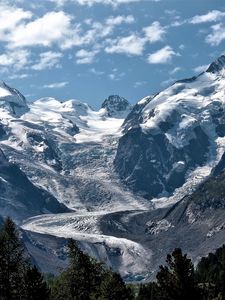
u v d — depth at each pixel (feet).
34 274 585.22
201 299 564.71
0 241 586.86
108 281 614.75
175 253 569.23
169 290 561.84
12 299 581.94
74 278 625.82
